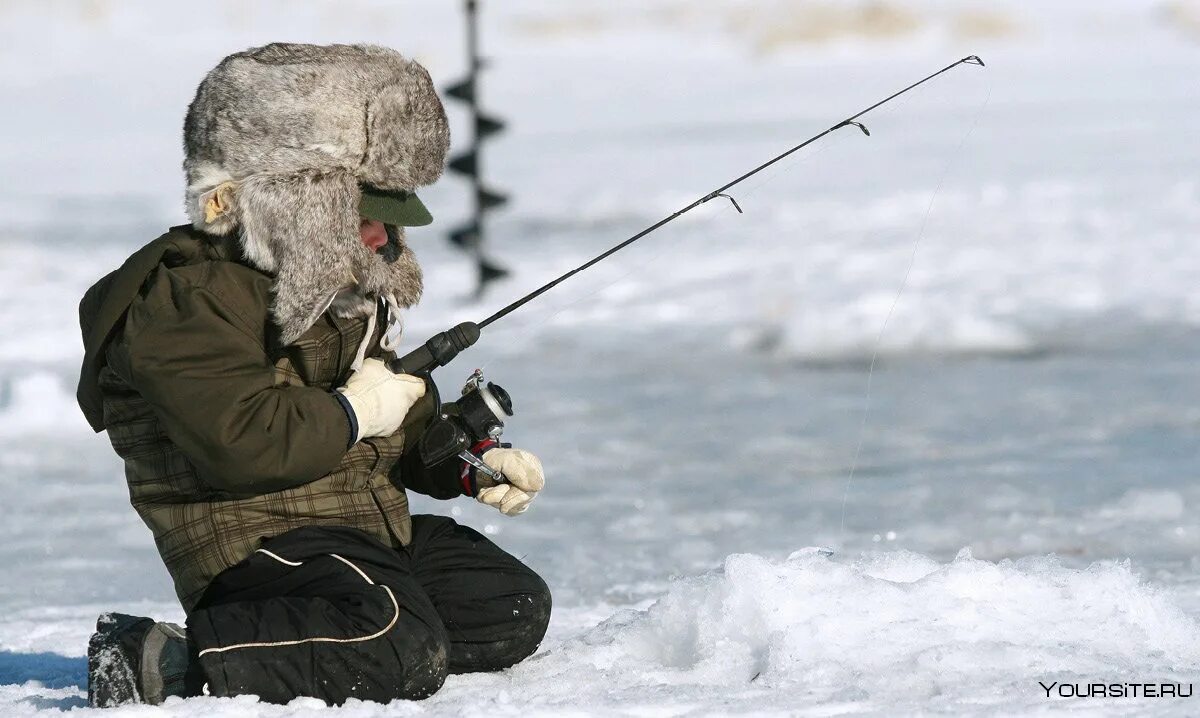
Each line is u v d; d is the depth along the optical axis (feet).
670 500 78.23
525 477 39.14
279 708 33.01
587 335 145.38
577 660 39.19
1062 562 58.54
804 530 69.31
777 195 257.55
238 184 35.29
